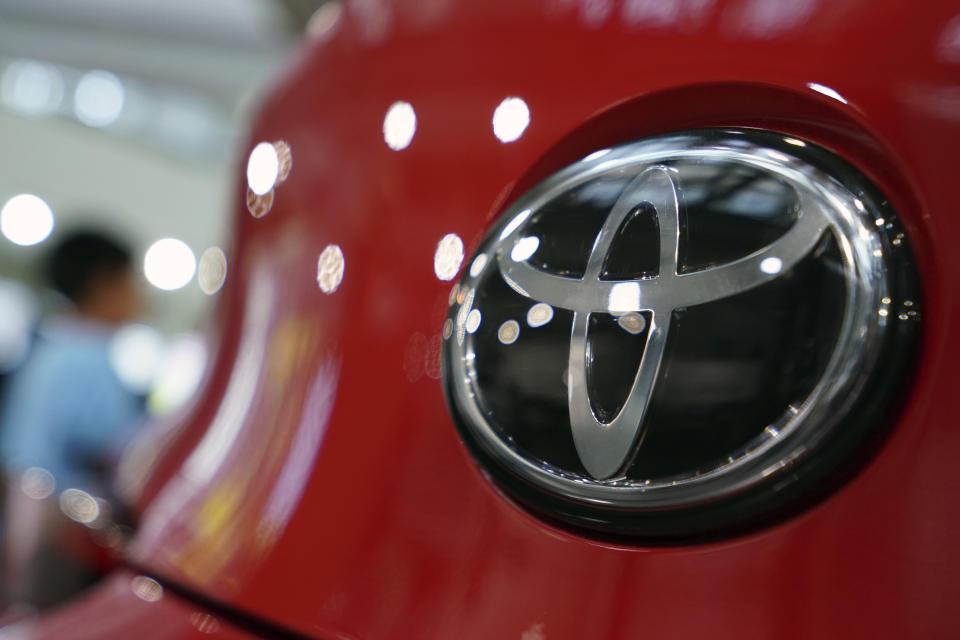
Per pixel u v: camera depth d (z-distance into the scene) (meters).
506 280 0.38
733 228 0.35
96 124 10.55
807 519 0.34
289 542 0.45
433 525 0.41
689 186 0.36
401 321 0.44
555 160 0.41
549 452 0.37
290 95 0.52
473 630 0.39
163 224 11.86
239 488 0.49
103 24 8.63
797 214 0.34
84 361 2.17
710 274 0.35
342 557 0.43
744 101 0.38
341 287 0.46
